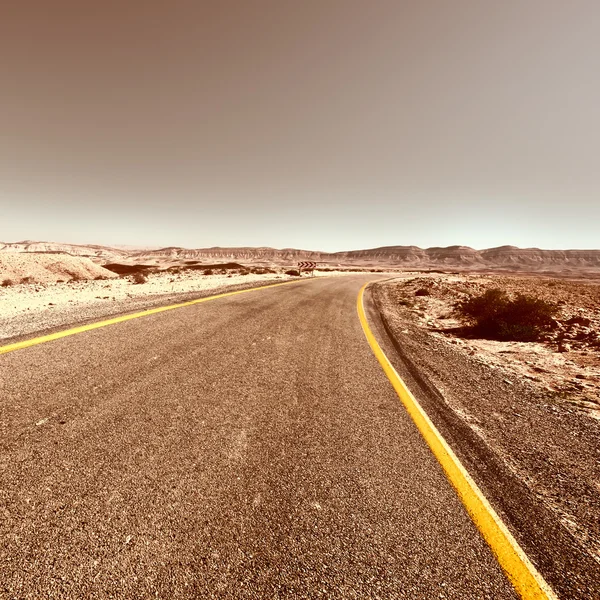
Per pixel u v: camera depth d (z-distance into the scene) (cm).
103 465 164
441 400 321
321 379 339
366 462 198
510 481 197
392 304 1204
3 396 220
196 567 119
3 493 139
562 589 126
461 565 132
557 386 419
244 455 191
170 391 264
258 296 897
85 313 501
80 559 117
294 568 123
